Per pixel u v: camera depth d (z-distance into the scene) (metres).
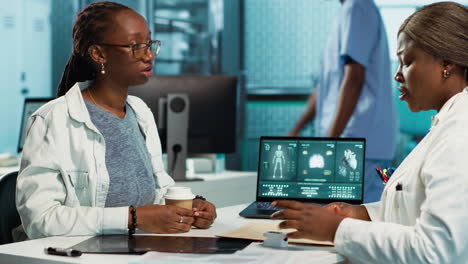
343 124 3.74
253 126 5.39
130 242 1.50
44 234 1.61
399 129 4.69
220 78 3.10
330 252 1.42
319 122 4.02
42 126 1.70
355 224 1.37
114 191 1.76
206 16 5.53
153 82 3.03
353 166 2.00
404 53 1.47
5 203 1.93
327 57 3.92
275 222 1.77
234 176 3.18
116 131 1.80
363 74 3.71
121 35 1.75
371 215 1.68
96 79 1.81
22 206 1.64
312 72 5.19
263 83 5.34
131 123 1.88
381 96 3.76
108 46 1.75
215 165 3.32
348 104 3.72
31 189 1.65
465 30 1.41
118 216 1.59
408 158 1.52
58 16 5.73
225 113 3.08
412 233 1.30
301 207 1.43
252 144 5.40
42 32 5.75
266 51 5.34
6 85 5.68
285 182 2.04
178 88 3.05
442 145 1.34
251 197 3.30
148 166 1.89
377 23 3.77
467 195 1.27
